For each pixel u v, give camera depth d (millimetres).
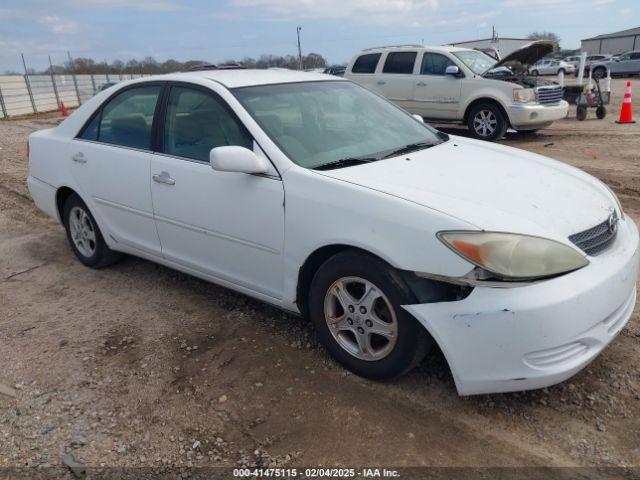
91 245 4770
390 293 2729
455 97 11297
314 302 3125
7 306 4203
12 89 28781
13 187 8070
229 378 3146
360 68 12617
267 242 3252
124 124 4199
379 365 2914
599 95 13516
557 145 10195
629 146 9578
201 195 3551
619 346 3252
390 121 4016
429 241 2594
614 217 3012
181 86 3836
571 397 2842
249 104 3510
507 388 2564
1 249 5461
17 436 2756
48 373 3277
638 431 2598
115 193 4207
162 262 4129
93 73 44656
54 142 4750
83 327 3824
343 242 2854
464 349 2557
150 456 2598
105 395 3053
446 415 2758
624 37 58719
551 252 2512
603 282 2574
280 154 3205
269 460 2543
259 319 3797
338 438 2646
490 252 2477
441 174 3080
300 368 3203
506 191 2902
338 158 3297
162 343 3559
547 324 2436
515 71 11656
